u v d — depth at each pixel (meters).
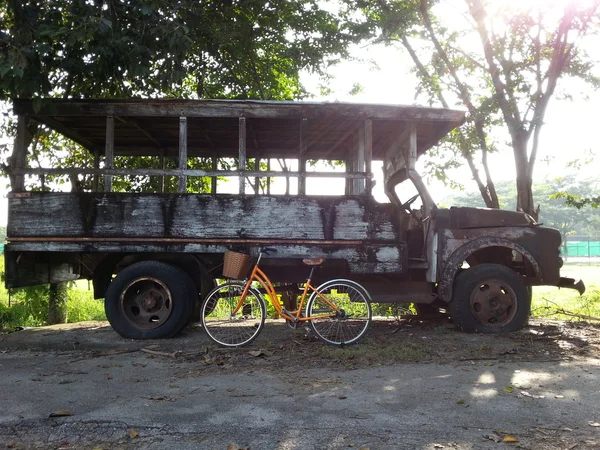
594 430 3.51
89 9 6.48
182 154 6.68
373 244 6.70
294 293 7.02
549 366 5.20
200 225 6.61
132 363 5.48
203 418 3.77
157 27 6.83
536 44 9.14
